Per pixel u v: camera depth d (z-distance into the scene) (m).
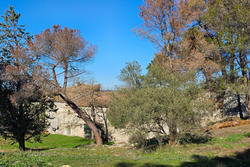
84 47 17.70
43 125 14.87
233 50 14.75
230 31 13.27
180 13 19.19
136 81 15.70
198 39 18.67
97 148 15.56
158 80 12.70
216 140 12.65
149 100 11.58
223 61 18.69
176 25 19.53
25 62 14.80
